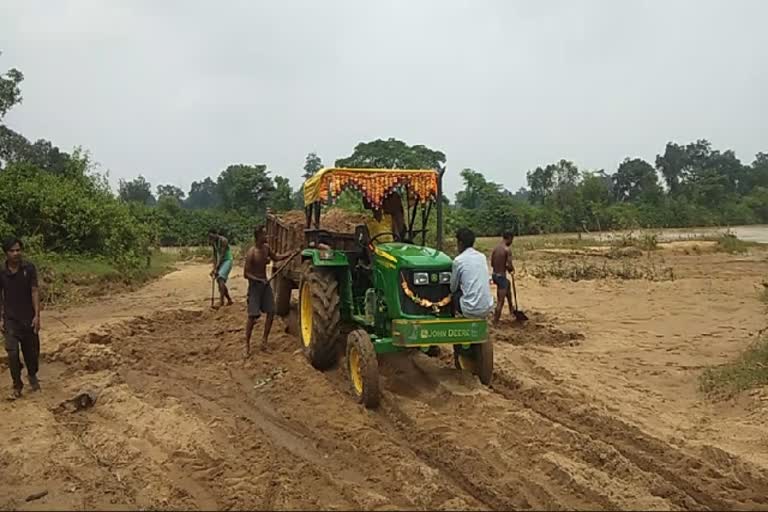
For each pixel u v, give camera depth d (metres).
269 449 6.59
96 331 11.62
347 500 5.47
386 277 8.22
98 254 21.39
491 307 7.97
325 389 8.36
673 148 88.31
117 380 9.09
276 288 12.54
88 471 6.18
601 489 5.55
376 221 9.89
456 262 7.95
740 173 84.62
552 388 8.50
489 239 42.19
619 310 14.77
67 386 8.93
